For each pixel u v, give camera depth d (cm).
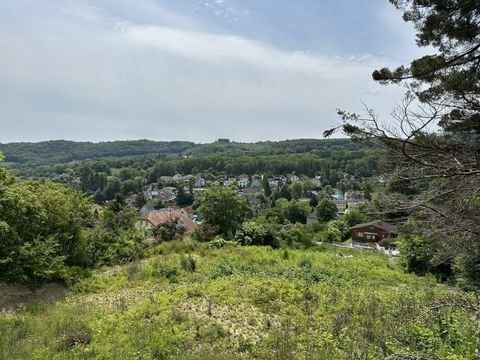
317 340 759
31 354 671
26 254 1177
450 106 562
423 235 749
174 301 1055
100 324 841
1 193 1216
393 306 947
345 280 1460
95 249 1606
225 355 686
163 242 2033
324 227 5212
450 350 642
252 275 1430
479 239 684
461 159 559
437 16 550
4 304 1054
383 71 592
